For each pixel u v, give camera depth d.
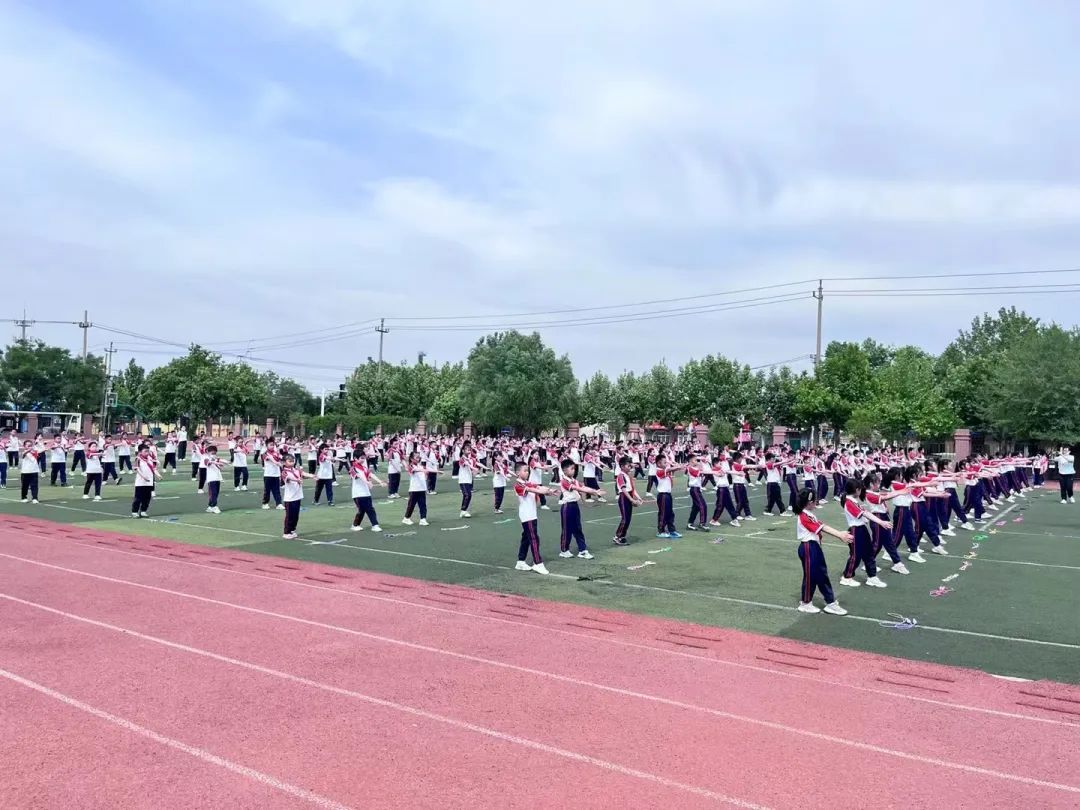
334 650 8.89
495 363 57.41
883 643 9.57
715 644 9.44
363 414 69.44
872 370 60.75
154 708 7.03
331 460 24.19
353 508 22.91
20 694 7.34
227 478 32.84
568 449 31.55
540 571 13.70
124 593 11.53
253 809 5.23
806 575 11.04
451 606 11.19
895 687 7.97
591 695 7.59
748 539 17.98
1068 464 28.59
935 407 50.75
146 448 21.06
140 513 20.73
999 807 5.46
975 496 22.17
